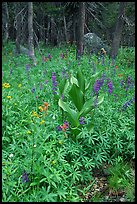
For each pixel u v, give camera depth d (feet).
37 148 11.89
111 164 13.83
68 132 13.87
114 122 14.78
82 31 39.32
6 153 12.60
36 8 53.26
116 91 20.08
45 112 13.88
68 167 12.19
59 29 61.67
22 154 12.29
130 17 51.13
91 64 28.43
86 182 12.65
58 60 31.35
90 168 13.19
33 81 22.11
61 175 11.75
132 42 57.62
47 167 11.51
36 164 11.41
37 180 11.22
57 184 11.48
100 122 14.73
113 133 14.58
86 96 17.92
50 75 24.90
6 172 11.12
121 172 13.16
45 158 11.82
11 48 50.98
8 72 26.21
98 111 15.31
